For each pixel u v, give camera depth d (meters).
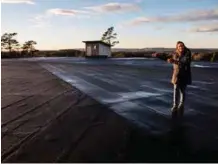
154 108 7.79
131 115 6.95
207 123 6.31
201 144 4.93
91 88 11.72
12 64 31.55
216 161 4.18
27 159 4.23
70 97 9.47
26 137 5.23
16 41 75.56
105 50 58.84
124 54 68.25
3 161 4.15
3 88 11.53
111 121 6.37
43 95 9.86
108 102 8.59
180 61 7.04
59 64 31.62
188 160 4.21
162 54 7.37
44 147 4.72
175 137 5.28
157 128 5.86
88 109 7.59
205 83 13.72
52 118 6.62
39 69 23.14
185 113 7.26
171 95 10.03
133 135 5.36
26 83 13.36
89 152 4.50
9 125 6.04
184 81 7.11
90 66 27.75
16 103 8.41
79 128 5.81
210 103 8.63
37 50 78.38
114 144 4.87
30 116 6.81
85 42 54.97
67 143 4.92
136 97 9.55
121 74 18.62
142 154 4.43
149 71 21.34
